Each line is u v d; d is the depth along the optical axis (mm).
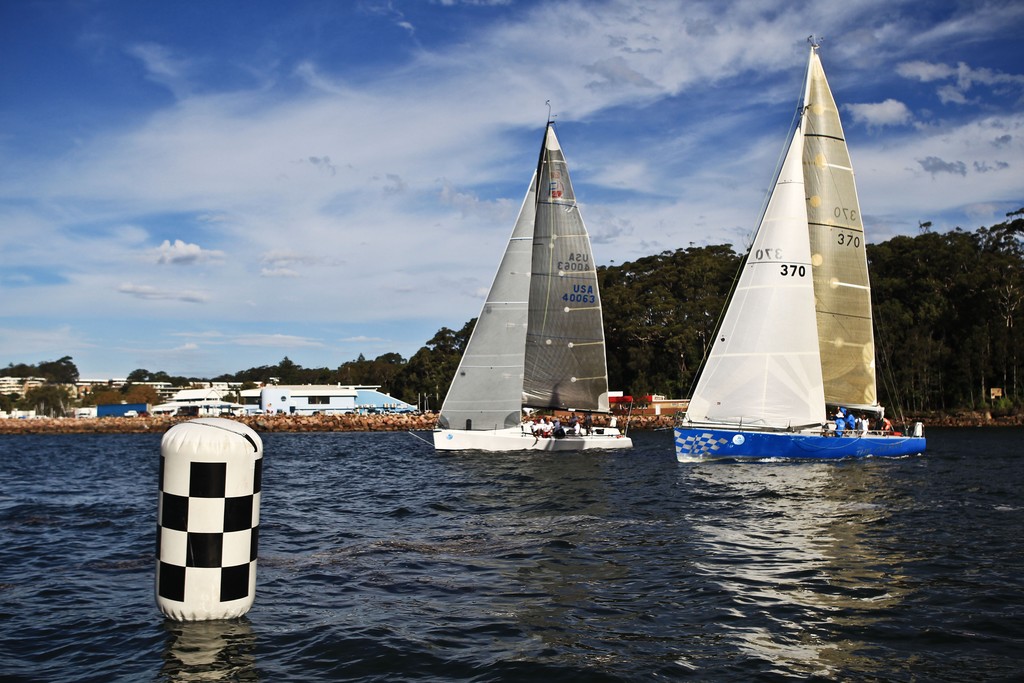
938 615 7734
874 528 13023
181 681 5785
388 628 7188
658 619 7598
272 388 109500
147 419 95438
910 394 78188
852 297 30594
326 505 16750
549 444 36188
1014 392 76125
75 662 6219
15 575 9461
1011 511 15008
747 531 12688
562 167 38344
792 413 27750
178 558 6566
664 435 59812
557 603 8164
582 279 38750
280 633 6953
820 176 30328
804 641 6934
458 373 36312
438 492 19438
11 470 29797
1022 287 76438
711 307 90000
